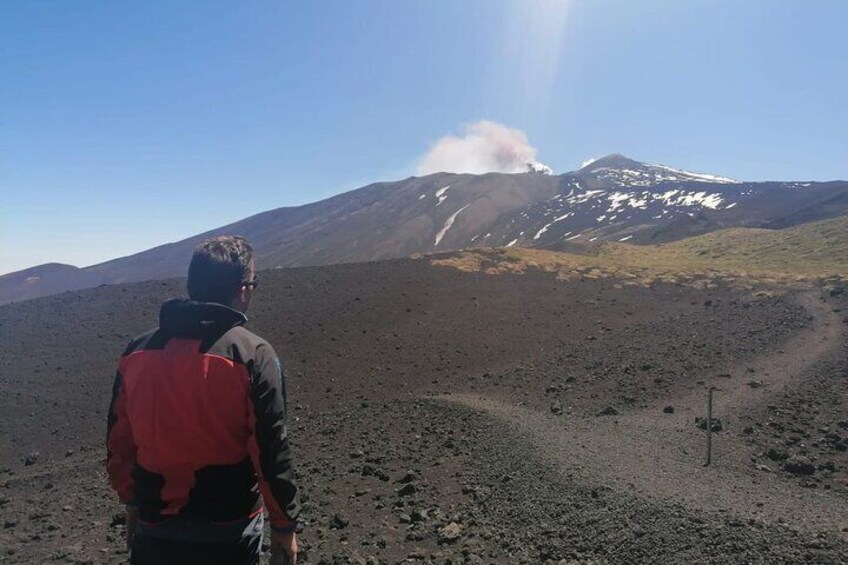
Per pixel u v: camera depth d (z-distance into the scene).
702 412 13.70
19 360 21.06
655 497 7.54
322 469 11.02
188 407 2.72
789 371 16.27
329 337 23.02
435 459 10.87
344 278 30.67
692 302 27.75
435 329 23.91
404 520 8.06
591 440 11.28
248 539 2.91
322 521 8.24
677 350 19.80
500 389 17.73
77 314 25.64
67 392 18.42
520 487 8.72
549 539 6.98
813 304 25.00
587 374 18.23
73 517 9.88
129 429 3.02
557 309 27.05
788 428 12.23
